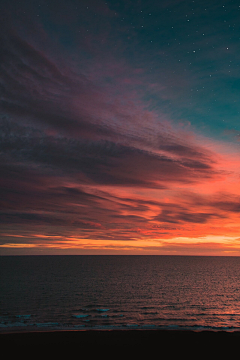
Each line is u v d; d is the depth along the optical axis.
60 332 21.53
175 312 41.03
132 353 16.47
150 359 15.55
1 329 27.30
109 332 21.61
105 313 39.56
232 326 30.02
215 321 35.62
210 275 102.38
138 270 123.75
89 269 127.12
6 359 15.33
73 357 15.70
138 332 21.66
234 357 16.03
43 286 67.94
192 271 120.31
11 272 106.19
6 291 59.16
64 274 100.19
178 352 16.73
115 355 16.11
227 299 52.91
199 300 51.47
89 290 62.50
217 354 16.45
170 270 125.25
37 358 15.48
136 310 42.06
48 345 17.78
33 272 107.19
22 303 46.22
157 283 76.69
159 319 36.22
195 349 17.30
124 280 83.19
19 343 18.20
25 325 29.97
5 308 41.97
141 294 57.66
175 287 68.94
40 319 34.72
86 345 17.88
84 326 29.25
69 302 47.97
